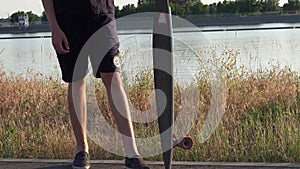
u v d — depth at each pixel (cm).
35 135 639
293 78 848
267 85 821
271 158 540
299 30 2728
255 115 720
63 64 474
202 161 537
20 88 855
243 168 491
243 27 3156
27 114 742
